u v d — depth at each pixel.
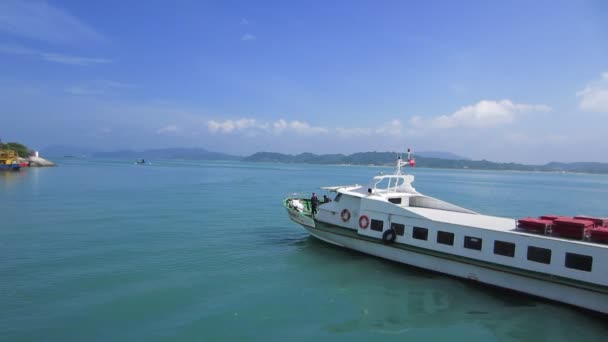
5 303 14.70
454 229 16.78
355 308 14.79
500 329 13.32
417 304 15.17
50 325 12.98
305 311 14.47
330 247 23.14
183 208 41.16
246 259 20.97
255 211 39.72
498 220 18.12
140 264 19.84
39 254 21.42
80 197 48.31
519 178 179.88
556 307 14.54
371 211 19.77
